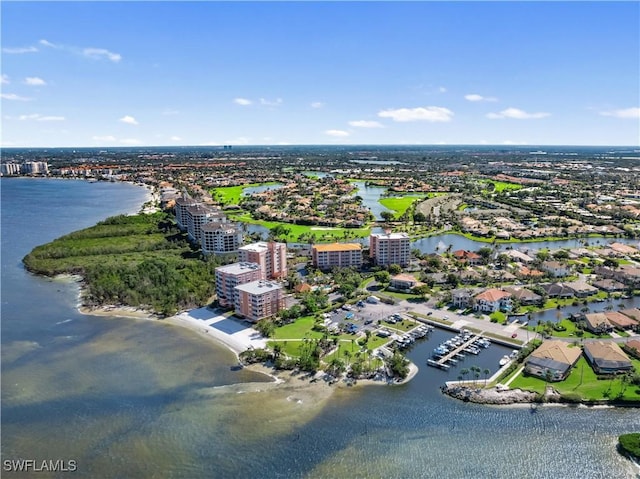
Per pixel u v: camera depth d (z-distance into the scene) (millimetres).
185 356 195250
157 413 156750
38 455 137125
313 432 147875
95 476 129750
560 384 170125
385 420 153625
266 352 192500
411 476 131000
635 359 187125
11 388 170750
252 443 142875
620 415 155625
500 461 136500
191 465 134250
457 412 157625
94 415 155500
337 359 183750
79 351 199625
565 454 138875
